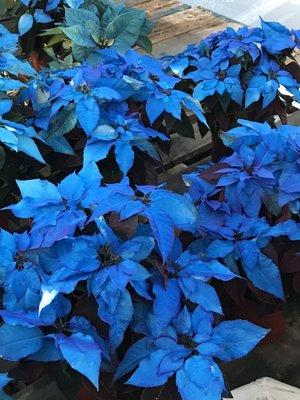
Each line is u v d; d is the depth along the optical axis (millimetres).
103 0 1581
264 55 1297
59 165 1194
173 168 1457
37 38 1688
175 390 684
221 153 1396
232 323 720
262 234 838
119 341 686
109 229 706
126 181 796
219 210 882
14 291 725
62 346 650
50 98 1135
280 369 978
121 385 739
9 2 1837
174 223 724
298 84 1290
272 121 1361
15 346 675
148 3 2299
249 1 2809
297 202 877
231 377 968
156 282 729
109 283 676
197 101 1179
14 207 780
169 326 707
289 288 901
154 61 1232
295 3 2785
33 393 926
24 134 1070
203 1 2803
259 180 889
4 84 1146
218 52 1287
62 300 714
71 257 681
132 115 1116
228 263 834
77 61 1385
